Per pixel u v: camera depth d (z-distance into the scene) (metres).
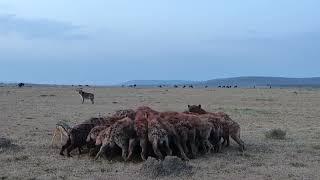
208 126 16.12
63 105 40.50
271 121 28.50
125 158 14.48
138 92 73.12
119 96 59.00
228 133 17.16
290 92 77.00
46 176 12.65
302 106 42.50
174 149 15.45
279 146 18.08
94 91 76.62
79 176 12.70
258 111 35.59
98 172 13.19
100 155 14.79
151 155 14.73
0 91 65.38
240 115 32.00
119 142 14.59
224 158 15.49
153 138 14.38
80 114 31.83
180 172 12.89
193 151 15.64
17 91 67.44
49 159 14.84
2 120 26.55
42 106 38.44
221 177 12.77
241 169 13.84
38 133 21.08
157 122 14.76
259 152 16.72
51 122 26.06
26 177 12.53
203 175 12.91
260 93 71.31
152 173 12.69
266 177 12.86
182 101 48.84
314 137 20.95
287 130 23.77
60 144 16.83
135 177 12.53
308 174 13.23
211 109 37.38
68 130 16.27
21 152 15.87
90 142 15.50
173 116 15.93
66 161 14.59
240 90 87.19
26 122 25.77
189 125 15.62
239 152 16.62
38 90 74.12
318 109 38.75
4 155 15.29
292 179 12.66
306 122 28.23
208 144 16.19
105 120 16.11
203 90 85.69
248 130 23.66
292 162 14.91
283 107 40.91
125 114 16.78
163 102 46.94
